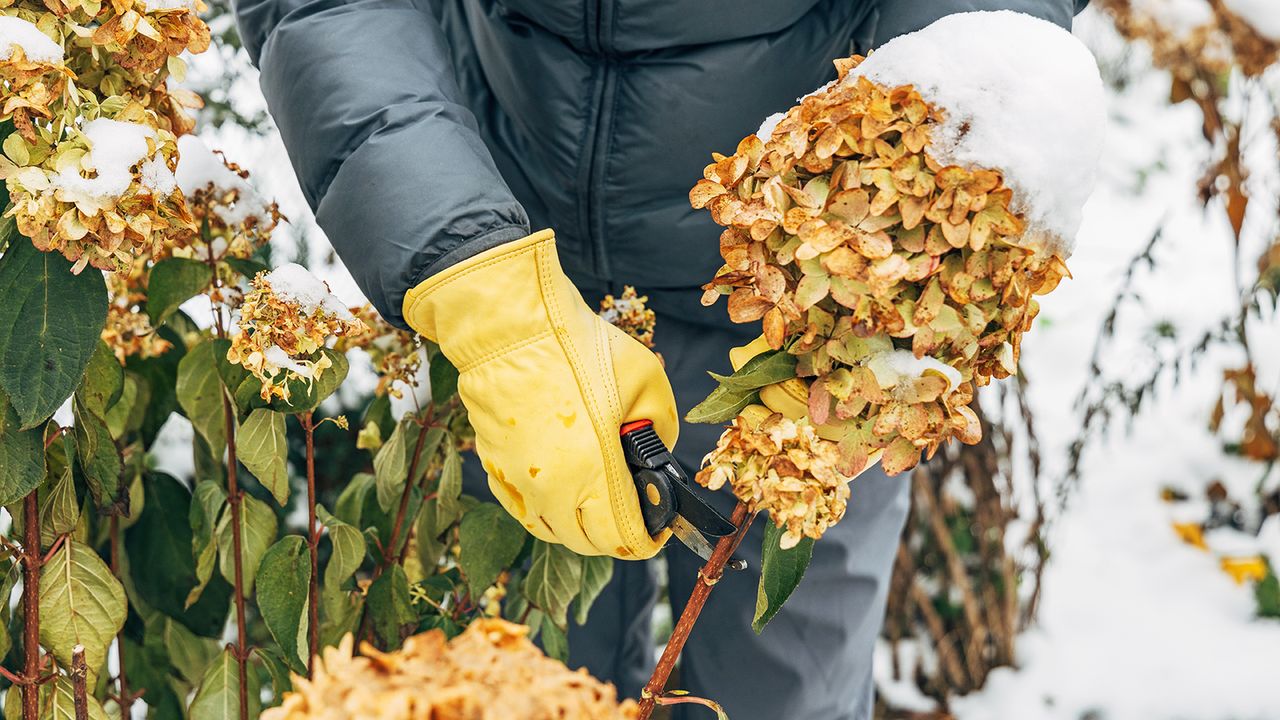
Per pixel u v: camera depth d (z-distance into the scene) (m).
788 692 1.64
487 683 0.89
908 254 1.04
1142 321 3.03
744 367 1.11
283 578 1.34
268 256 1.90
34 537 1.25
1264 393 2.56
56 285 1.16
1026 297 1.06
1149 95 3.44
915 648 2.16
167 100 1.23
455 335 1.20
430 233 1.20
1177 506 2.63
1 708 1.51
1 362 1.15
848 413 1.06
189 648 1.54
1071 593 2.37
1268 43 2.28
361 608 1.48
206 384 1.40
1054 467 2.65
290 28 1.29
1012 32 1.07
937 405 1.06
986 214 1.03
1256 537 2.56
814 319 1.07
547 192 1.52
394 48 1.29
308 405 1.29
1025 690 2.12
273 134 1.96
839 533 1.58
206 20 1.90
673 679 2.13
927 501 2.07
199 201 1.38
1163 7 2.36
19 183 1.09
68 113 1.11
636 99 1.44
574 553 1.45
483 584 1.43
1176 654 2.21
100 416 1.30
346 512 1.54
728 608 1.63
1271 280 2.41
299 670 1.35
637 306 1.45
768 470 1.05
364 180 1.23
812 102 1.09
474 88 1.56
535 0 1.40
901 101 1.04
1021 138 1.04
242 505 1.42
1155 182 3.45
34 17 1.12
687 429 1.62
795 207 1.06
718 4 1.37
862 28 1.46
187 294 1.39
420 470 1.49
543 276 1.20
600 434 1.18
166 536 1.51
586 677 0.92
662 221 1.49
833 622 1.62
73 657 1.22
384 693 0.88
